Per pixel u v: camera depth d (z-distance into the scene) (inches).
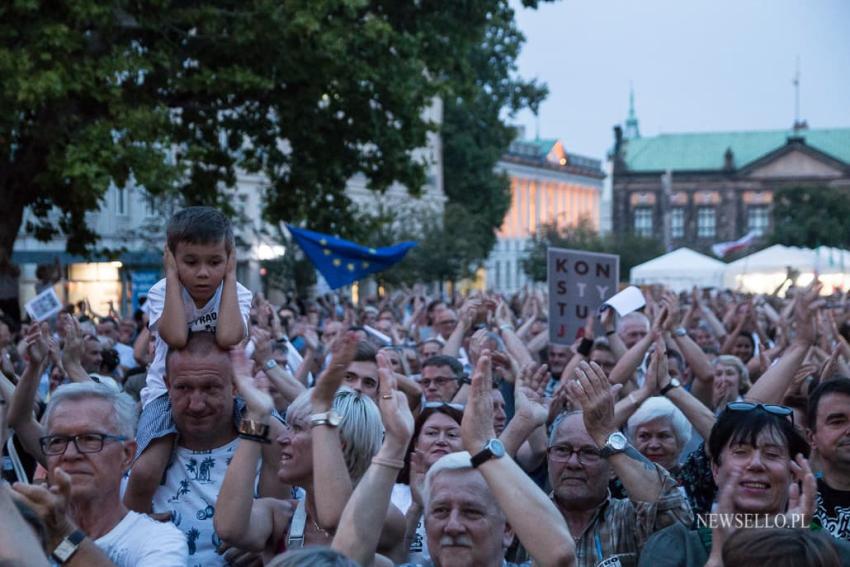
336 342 194.1
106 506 185.3
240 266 1614.2
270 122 868.6
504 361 311.0
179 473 215.2
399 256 591.2
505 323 372.8
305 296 1396.4
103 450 183.5
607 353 354.0
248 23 773.3
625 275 3093.0
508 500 169.0
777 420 190.4
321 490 188.5
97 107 766.5
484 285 3427.7
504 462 171.5
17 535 135.8
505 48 1496.1
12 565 133.3
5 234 792.3
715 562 162.1
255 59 804.6
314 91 822.5
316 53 791.7
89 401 185.6
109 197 1407.5
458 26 868.6
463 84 881.5
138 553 182.9
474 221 1886.1
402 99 821.9
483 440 172.2
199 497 214.1
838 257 1633.9
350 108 847.1
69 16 722.8
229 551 212.8
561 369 444.1
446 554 175.5
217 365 210.7
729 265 1568.7
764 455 188.7
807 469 168.9
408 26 867.4
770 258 1545.3
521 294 1092.5
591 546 213.0
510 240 3671.3
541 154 4045.3
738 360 361.1
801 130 4963.1
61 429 183.0
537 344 479.2
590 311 445.1
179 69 781.9
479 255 1878.7
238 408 218.2
